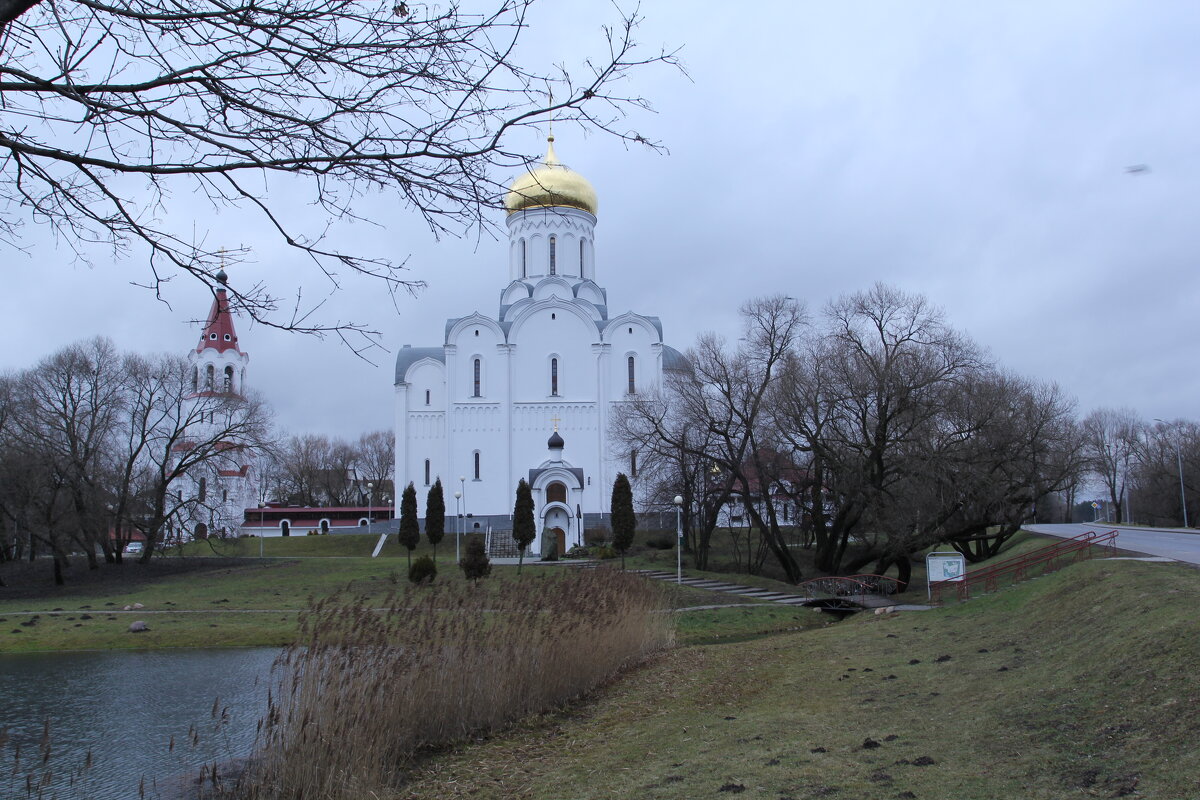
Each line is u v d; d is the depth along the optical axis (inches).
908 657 830.5
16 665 1145.4
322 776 506.3
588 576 965.8
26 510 1946.4
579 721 696.4
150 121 255.0
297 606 1599.4
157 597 1750.7
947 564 1357.0
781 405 1825.8
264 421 2556.6
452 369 2955.2
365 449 5251.0
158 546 2358.5
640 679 861.2
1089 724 474.6
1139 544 1517.0
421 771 562.6
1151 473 3983.8
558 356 2972.4
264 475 3705.7
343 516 3865.7
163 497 2325.3
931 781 422.0
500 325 2979.8
